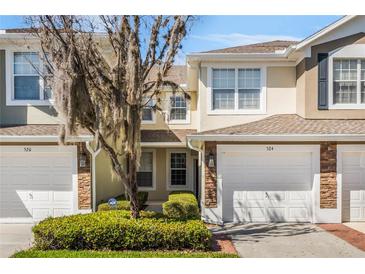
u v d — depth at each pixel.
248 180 13.52
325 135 12.91
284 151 13.35
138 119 10.36
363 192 13.38
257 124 14.48
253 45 18.36
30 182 13.96
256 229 12.25
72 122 9.73
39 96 15.12
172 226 9.62
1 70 14.97
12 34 14.43
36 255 8.77
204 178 13.24
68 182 13.89
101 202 14.61
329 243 10.38
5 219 13.85
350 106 14.82
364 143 13.11
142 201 16.58
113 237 9.45
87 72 10.10
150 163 19.91
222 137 13.02
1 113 15.08
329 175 13.16
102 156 15.56
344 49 14.77
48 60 11.87
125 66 10.41
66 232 9.40
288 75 15.93
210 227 12.64
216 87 15.68
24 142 13.77
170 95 19.05
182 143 18.00
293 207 13.45
